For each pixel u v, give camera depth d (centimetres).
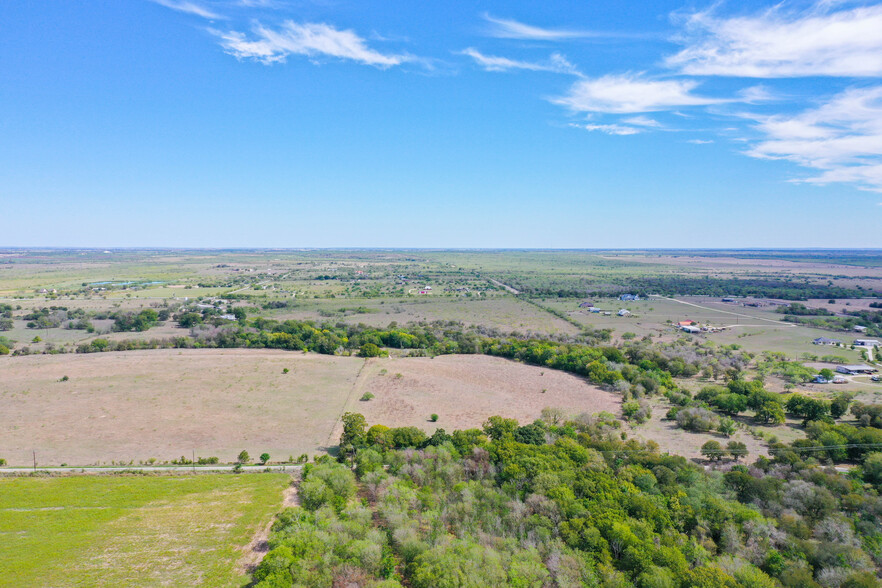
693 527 6519
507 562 5522
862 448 8825
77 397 12094
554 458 8000
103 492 7738
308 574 5269
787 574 5450
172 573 5750
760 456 8669
